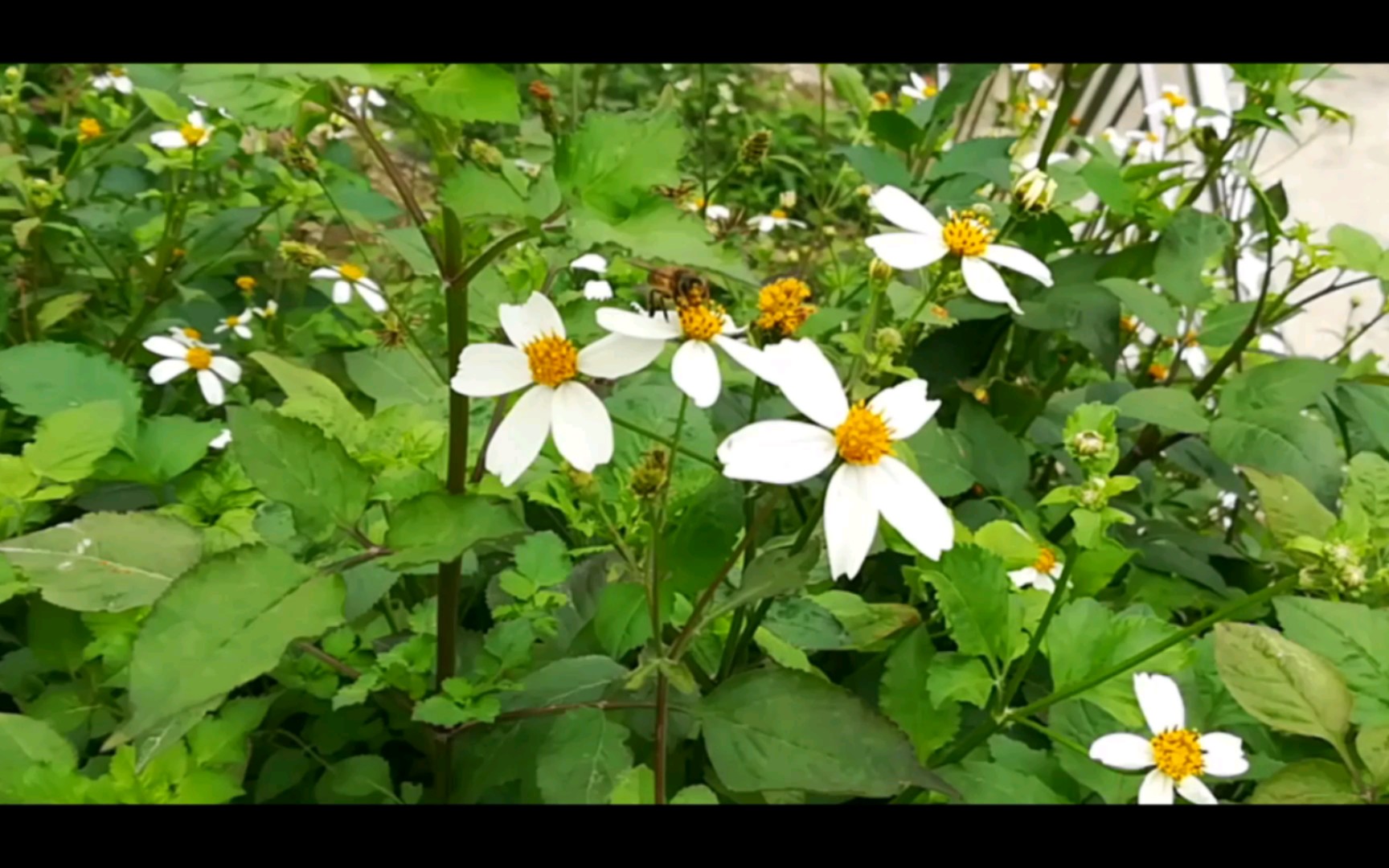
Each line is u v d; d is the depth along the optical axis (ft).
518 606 0.64
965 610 0.64
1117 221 1.22
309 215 1.29
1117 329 0.98
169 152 1.11
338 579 0.46
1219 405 0.96
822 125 1.49
